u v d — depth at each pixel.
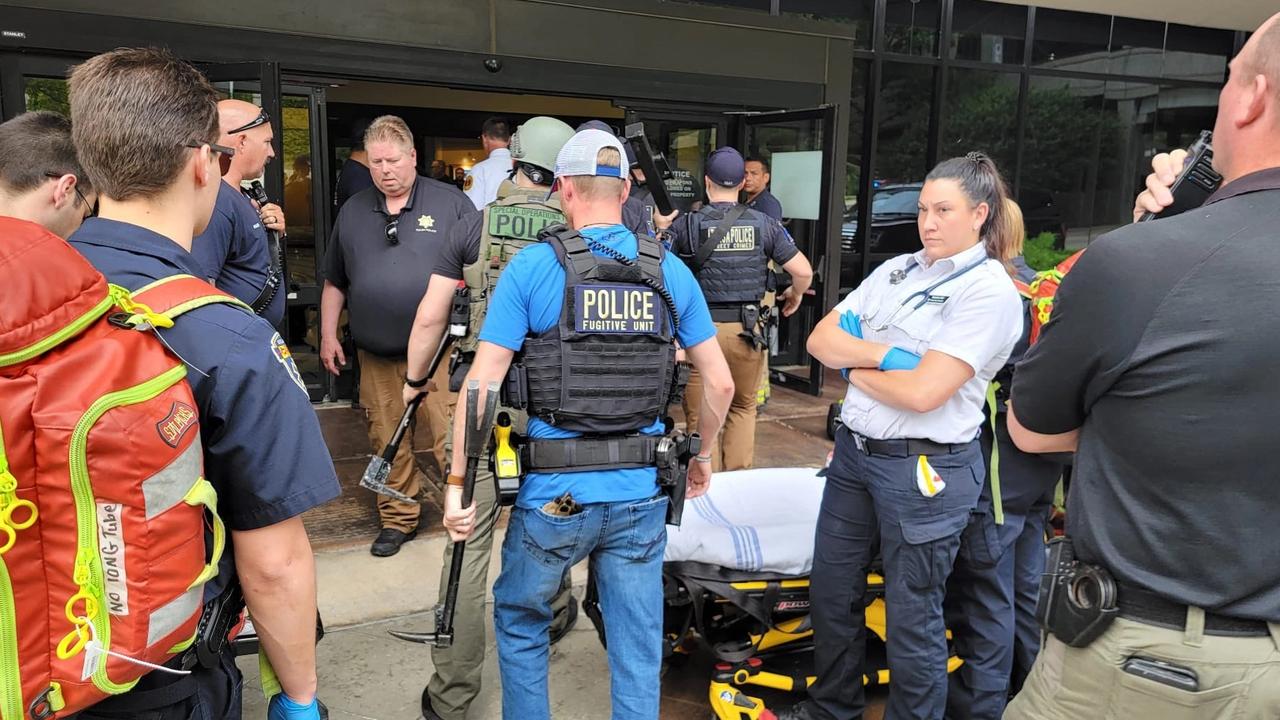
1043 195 9.59
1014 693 2.62
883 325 2.18
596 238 1.92
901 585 2.13
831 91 6.80
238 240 2.51
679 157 6.59
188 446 1.03
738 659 2.46
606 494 1.85
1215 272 1.16
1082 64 9.45
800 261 4.06
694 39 6.23
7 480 0.91
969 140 8.98
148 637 1.00
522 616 1.95
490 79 5.64
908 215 8.60
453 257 2.50
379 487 2.44
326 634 2.97
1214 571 1.19
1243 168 1.22
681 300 1.98
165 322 1.07
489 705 2.60
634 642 1.95
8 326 0.91
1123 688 1.27
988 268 2.07
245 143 2.56
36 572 0.94
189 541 1.04
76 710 0.98
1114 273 1.24
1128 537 1.26
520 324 1.83
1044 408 1.37
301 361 5.91
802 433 5.66
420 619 3.09
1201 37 9.98
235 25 4.95
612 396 1.85
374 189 3.61
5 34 4.48
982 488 2.22
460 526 1.90
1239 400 1.14
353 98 8.79
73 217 1.76
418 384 2.59
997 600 2.35
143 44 4.75
